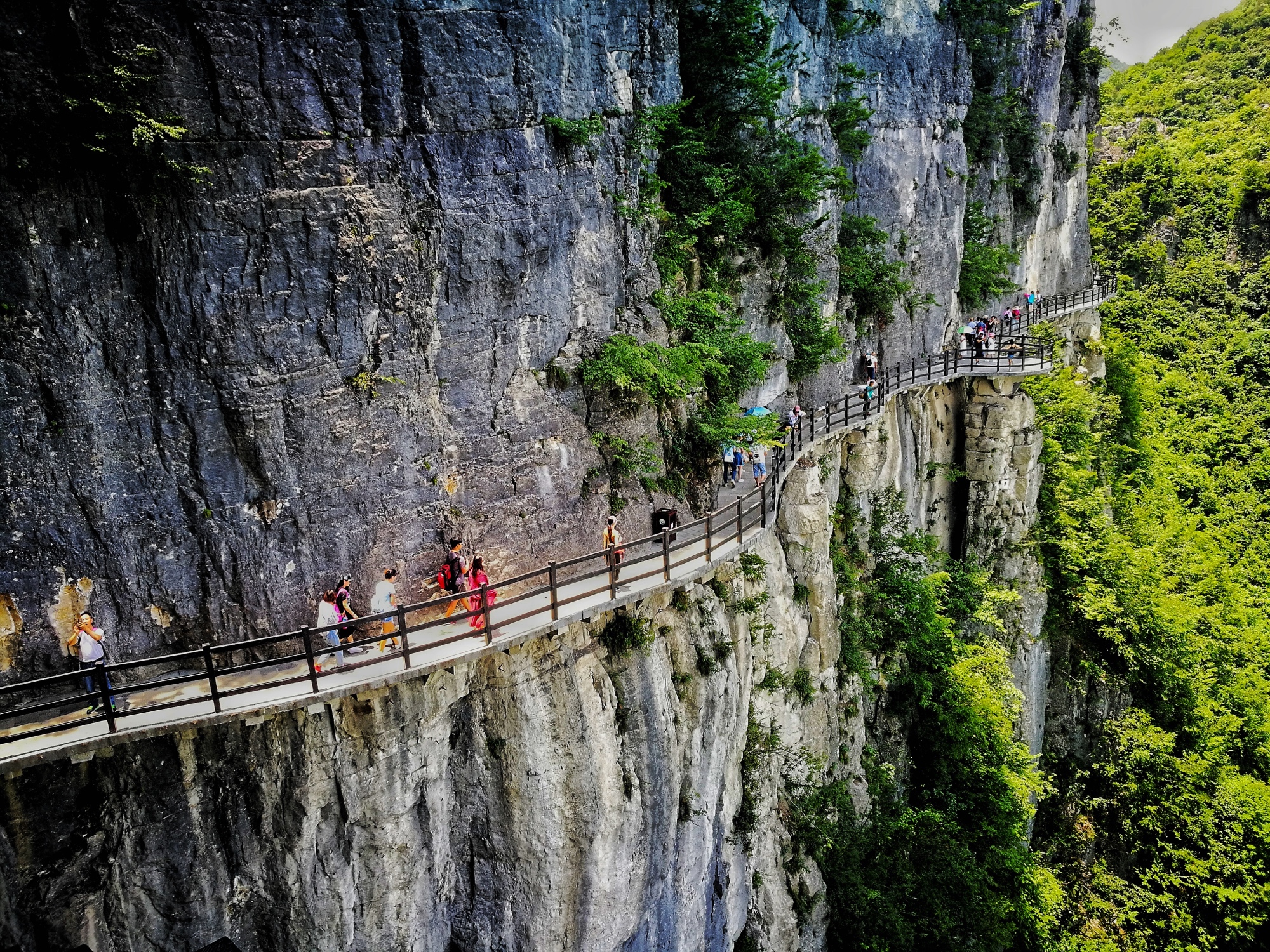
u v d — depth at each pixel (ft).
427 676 45.91
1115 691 124.77
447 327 51.75
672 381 61.93
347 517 48.55
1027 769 101.24
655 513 66.13
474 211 51.16
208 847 42.37
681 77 75.46
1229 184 252.01
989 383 120.06
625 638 55.06
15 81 37.19
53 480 40.93
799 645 79.30
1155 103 338.13
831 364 99.30
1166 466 192.24
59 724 39.32
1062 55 168.86
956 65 123.54
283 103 43.04
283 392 45.47
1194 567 153.79
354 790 44.37
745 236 81.15
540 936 52.60
